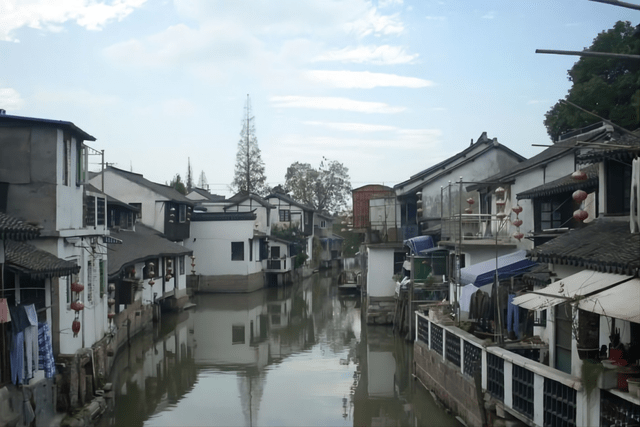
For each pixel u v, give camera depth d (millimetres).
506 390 10562
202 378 18609
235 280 40938
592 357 8891
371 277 28250
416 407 15312
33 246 12820
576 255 9609
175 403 15969
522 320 13977
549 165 17969
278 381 18219
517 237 17172
